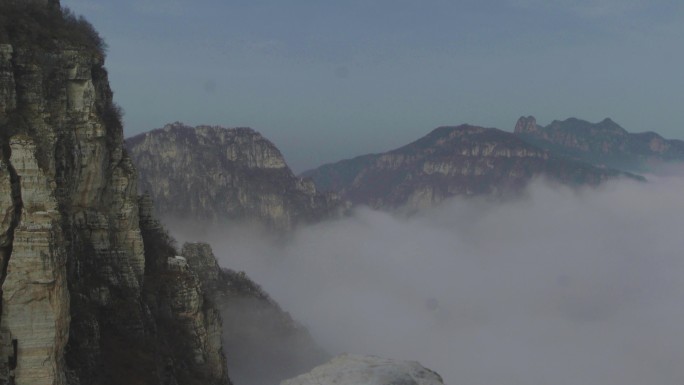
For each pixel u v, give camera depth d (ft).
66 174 149.28
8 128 123.24
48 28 154.61
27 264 108.27
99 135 157.38
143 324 160.97
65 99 150.92
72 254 145.48
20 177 115.34
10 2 147.43
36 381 108.58
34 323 108.78
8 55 131.44
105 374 139.44
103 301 153.17
